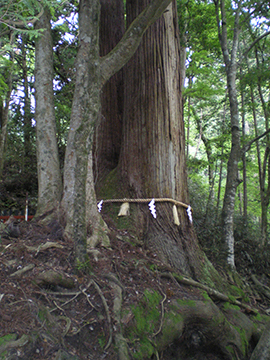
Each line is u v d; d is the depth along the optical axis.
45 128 4.66
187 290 4.38
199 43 12.68
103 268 3.74
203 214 8.29
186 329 4.07
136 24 4.04
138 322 3.44
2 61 5.93
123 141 5.68
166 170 5.26
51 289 3.33
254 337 4.66
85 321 3.13
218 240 7.02
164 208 5.10
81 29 3.80
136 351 3.20
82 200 3.45
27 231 4.02
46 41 4.77
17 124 9.32
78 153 3.41
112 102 6.55
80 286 3.38
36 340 2.74
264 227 8.21
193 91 10.03
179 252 4.86
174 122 5.49
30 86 10.60
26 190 8.20
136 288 3.79
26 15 4.58
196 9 11.25
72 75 8.20
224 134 11.20
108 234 4.36
